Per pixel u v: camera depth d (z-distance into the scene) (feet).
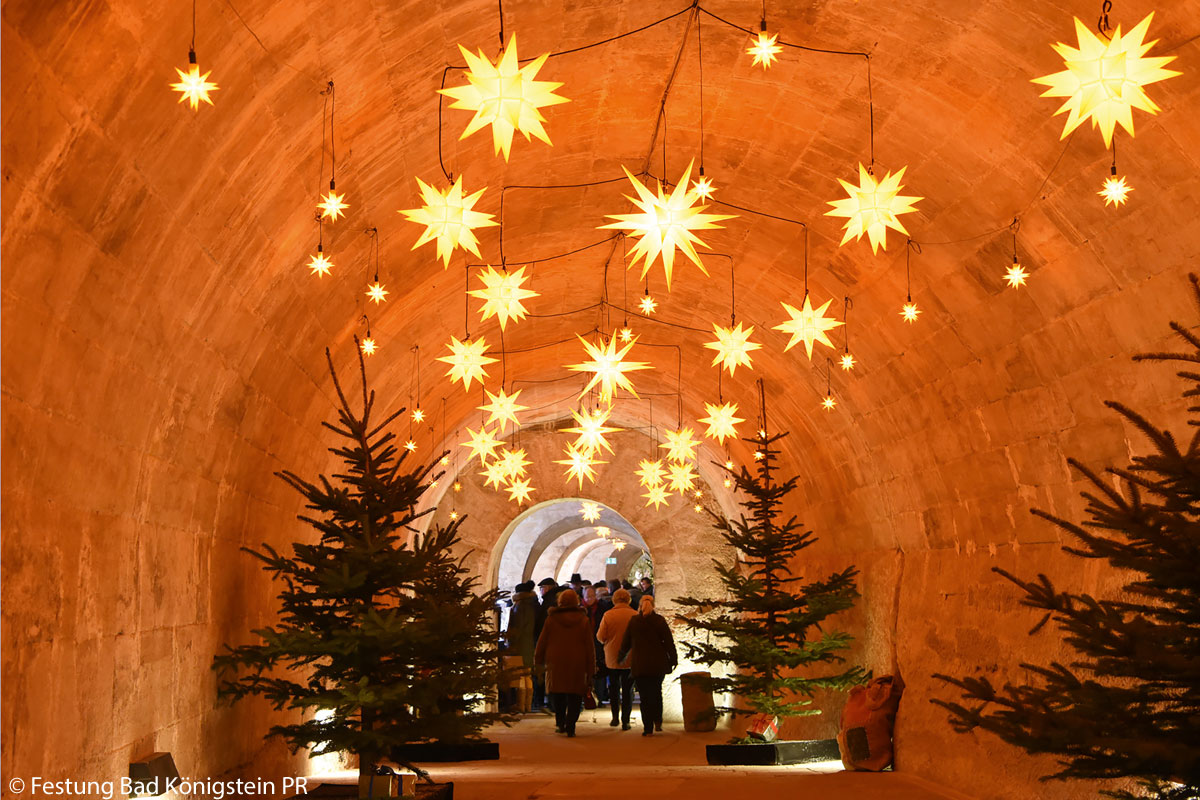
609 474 77.46
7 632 14.10
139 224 16.83
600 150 31.22
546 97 13.55
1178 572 14.51
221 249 20.65
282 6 16.84
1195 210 20.54
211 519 24.62
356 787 27.17
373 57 20.59
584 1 22.50
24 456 14.62
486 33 22.36
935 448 36.27
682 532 76.79
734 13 23.54
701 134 30.32
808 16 23.62
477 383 56.49
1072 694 15.29
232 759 25.75
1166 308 22.63
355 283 30.71
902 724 36.99
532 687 66.18
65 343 15.57
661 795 30.12
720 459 70.33
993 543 34.06
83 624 16.85
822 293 37.91
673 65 26.21
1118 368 24.99
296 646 22.63
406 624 23.32
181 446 21.79
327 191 24.06
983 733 31.14
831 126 28.19
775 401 51.21
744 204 34.65
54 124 13.39
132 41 13.98
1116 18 19.13
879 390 38.68
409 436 53.72
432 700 23.56
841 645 40.83
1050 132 22.76
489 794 30.37
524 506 77.41
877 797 29.84
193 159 17.56
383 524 25.48
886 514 42.78
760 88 27.40
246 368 25.08
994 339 29.66
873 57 24.50
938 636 36.52
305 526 34.55
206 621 23.95
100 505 17.74
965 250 28.45
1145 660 14.58
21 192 13.26
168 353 19.85
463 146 27.73
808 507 53.72
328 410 35.14
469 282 39.34
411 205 28.86
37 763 14.94
